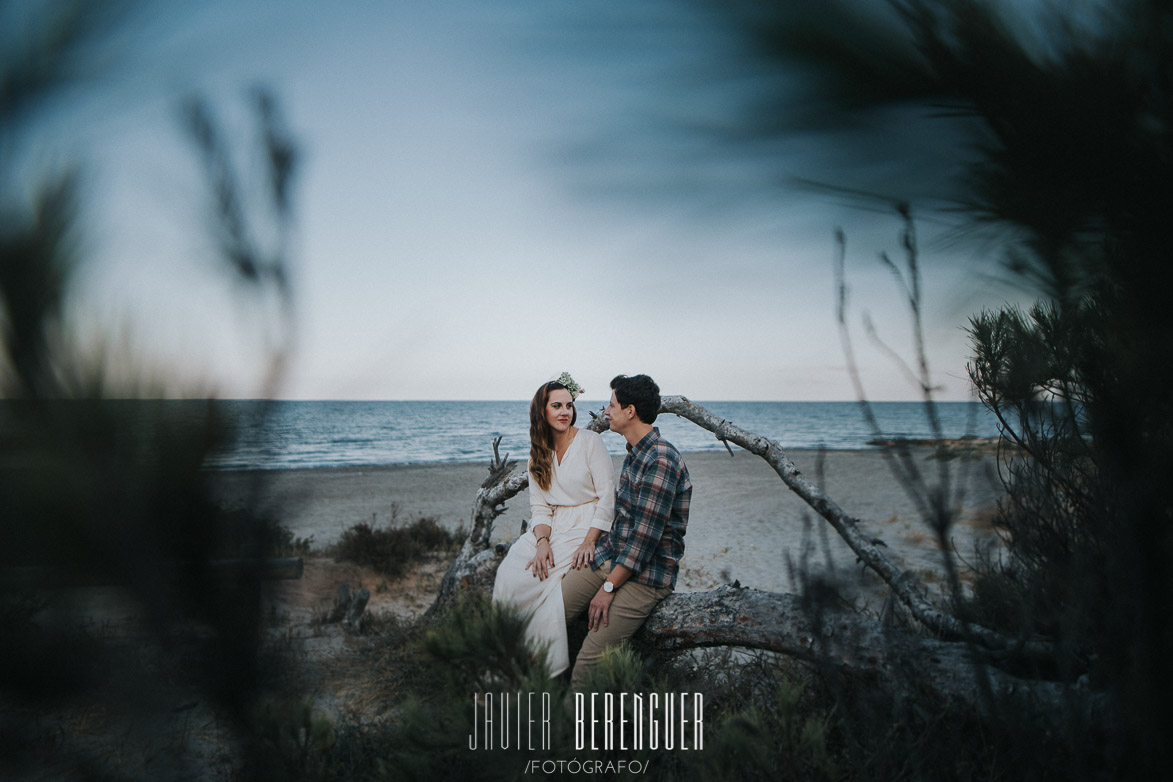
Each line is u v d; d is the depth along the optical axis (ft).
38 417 1.74
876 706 6.44
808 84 1.64
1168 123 1.56
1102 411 2.90
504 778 5.11
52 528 1.80
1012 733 5.28
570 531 11.00
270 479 1.99
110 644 1.99
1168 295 1.89
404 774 5.62
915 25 1.60
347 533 26.55
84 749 2.08
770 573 25.81
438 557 27.58
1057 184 1.69
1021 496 6.55
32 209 1.66
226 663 2.10
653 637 10.52
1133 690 3.58
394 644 12.23
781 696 5.54
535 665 5.56
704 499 49.21
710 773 5.24
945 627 9.21
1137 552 3.20
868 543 12.45
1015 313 2.46
